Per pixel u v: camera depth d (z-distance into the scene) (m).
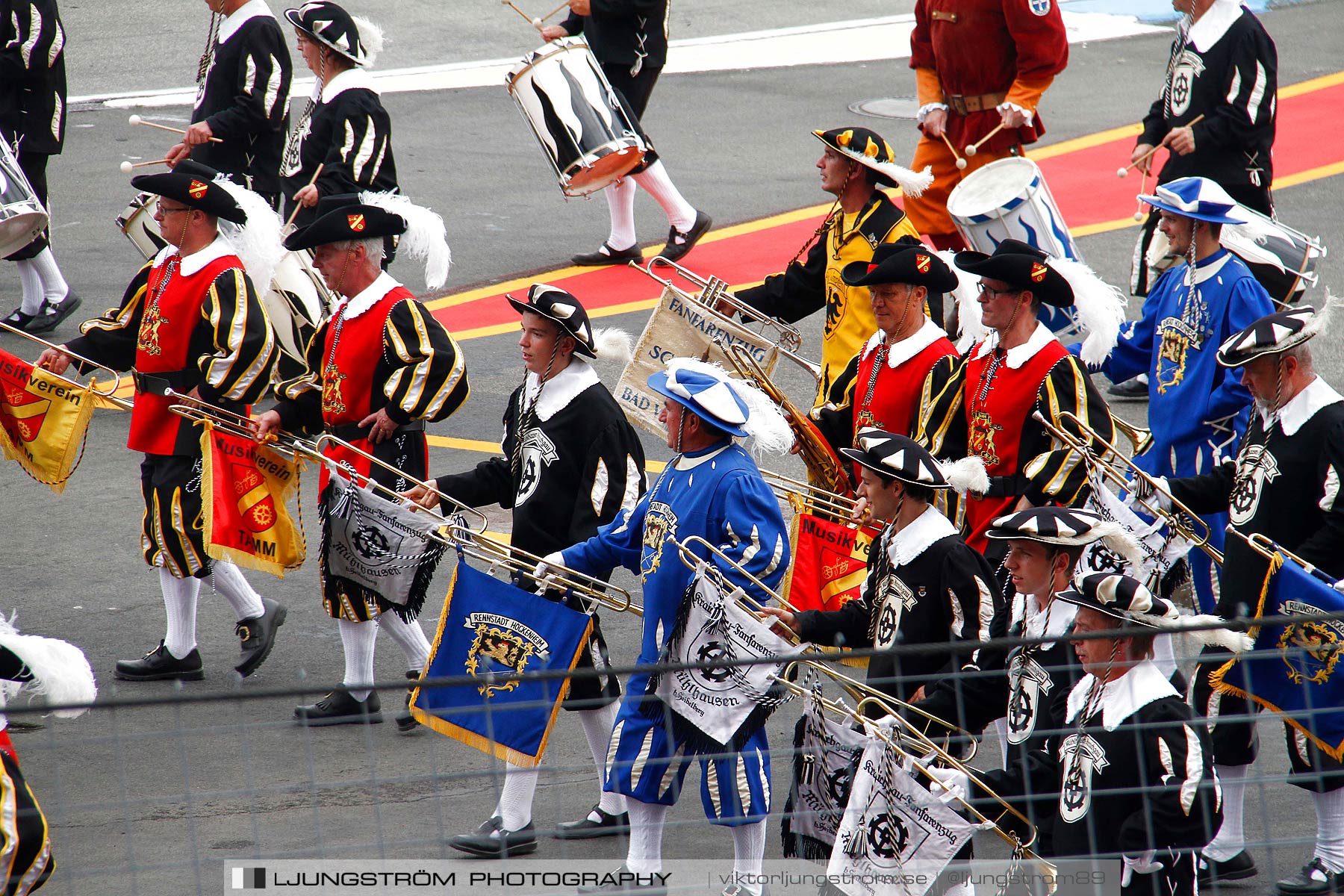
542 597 22.03
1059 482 22.30
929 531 18.95
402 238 25.66
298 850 21.22
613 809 22.27
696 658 19.61
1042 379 22.77
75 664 16.50
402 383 24.84
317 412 26.06
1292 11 81.38
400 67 71.75
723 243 49.75
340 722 24.20
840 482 25.56
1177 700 16.39
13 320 42.06
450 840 21.11
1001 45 38.81
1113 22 82.06
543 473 22.58
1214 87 35.41
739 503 19.98
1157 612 16.20
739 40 78.19
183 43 73.56
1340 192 53.75
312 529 32.59
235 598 26.92
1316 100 65.75
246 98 38.53
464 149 60.03
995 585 18.97
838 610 21.50
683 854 21.61
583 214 53.06
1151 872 16.16
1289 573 19.58
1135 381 38.22
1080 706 16.89
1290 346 20.89
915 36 40.59
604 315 43.38
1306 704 19.39
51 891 19.98
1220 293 25.27
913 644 18.92
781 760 23.81
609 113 37.62
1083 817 16.55
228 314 25.88
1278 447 21.22
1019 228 29.08
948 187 40.59
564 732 25.70
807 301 28.50
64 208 52.12
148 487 26.62
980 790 18.12
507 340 42.28
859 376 25.00
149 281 27.19
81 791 23.00
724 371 21.27
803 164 58.69
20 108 41.19
